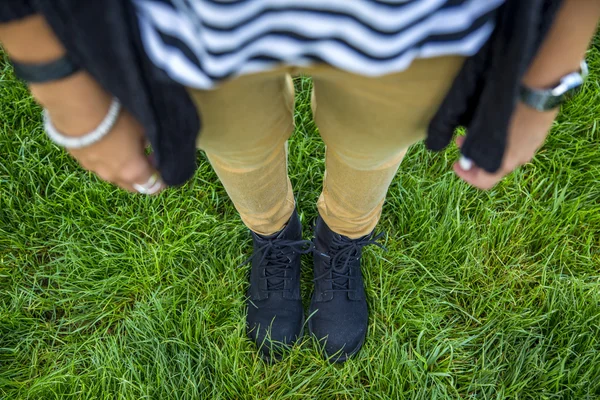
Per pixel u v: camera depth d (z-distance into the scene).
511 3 0.60
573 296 1.53
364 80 0.71
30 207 1.69
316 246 1.54
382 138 0.86
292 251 1.50
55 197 1.71
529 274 1.64
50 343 1.56
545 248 1.64
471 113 0.74
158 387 1.43
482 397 1.45
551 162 1.74
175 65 0.63
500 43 0.63
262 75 0.70
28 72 0.62
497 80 0.64
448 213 1.64
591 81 1.83
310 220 1.71
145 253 1.63
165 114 0.69
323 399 1.46
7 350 1.52
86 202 1.68
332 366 1.48
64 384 1.44
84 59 0.61
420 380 1.44
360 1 0.57
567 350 1.47
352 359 1.52
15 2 0.55
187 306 1.53
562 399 1.44
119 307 1.59
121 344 1.50
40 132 1.76
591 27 0.65
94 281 1.60
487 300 1.57
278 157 1.09
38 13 0.57
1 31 0.58
